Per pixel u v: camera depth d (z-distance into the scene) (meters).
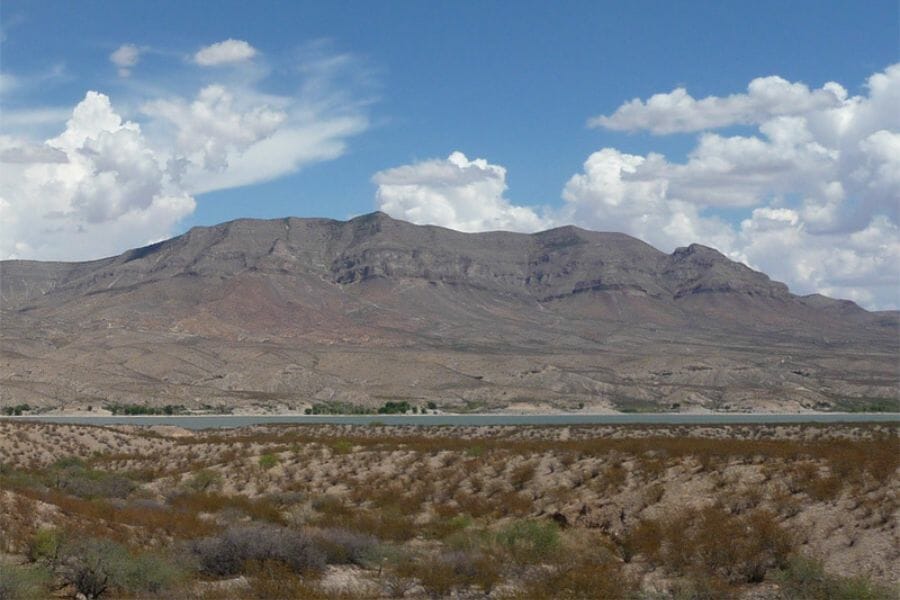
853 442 62.03
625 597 27.83
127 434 98.69
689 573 30.66
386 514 45.19
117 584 28.05
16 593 26.38
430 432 114.81
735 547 31.84
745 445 57.12
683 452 53.28
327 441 84.88
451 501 50.22
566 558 32.69
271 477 63.44
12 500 36.62
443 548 35.81
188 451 83.94
